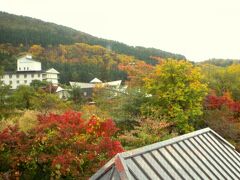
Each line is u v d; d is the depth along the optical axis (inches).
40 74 4060.0
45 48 4586.6
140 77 1229.7
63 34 5108.3
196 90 1009.5
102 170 216.4
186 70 1037.2
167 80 1033.5
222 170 273.3
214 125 1058.1
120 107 979.3
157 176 223.3
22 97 1428.4
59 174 476.4
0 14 5561.0
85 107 1190.3
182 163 250.2
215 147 302.2
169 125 948.0
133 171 212.5
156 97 1021.8
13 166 494.9
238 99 1610.5
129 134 804.0
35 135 525.0
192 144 285.0
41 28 5270.7
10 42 4795.8
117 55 3873.0
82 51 4202.8
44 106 1299.2
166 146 259.0
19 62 4200.3
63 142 507.8
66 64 4104.3
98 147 503.8
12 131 542.0
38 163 512.7
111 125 563.8
